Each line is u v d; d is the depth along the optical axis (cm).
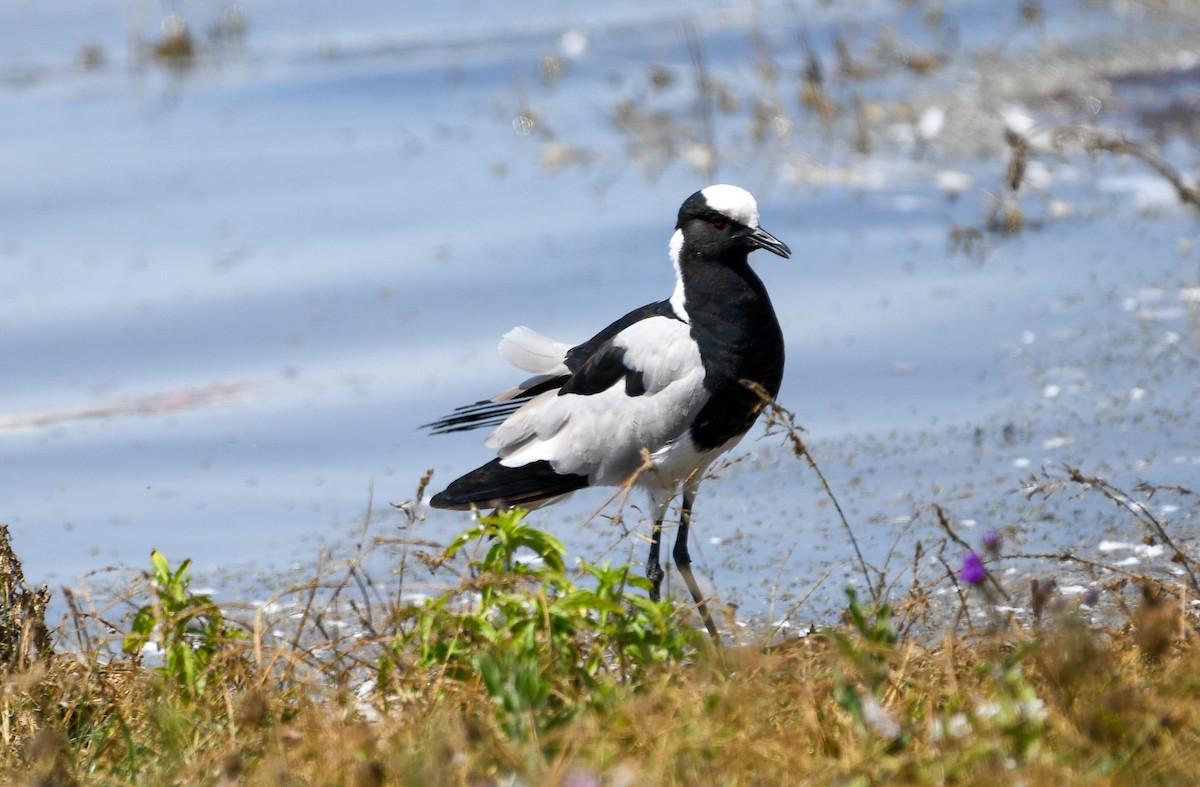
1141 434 1170
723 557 1043
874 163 1895
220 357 1476
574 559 1074
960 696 659
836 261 1603
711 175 1870
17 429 1338
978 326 1422
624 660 720
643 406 952
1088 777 561
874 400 1297
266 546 1112
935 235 1658
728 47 2441
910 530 1053
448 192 1862
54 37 2630
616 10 2708
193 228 1778
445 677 713
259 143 2081
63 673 770
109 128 2169
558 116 2136
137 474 1258
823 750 624
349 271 1631
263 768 642
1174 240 1582
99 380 1443
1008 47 2309
